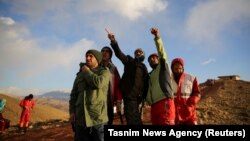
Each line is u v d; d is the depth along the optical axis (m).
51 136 5.44
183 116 2.88
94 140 2.35
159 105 2.84
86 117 2.32
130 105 2.98
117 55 3.02
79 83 2.43
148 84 3.07
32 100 7.86
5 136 6.22
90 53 2.48
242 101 8.82
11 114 18.27
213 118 6.50
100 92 2.36
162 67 2.88
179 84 2.92
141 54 3.26
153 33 2.85
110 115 2.76
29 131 6.44
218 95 10.06
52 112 24.00
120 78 3.18
